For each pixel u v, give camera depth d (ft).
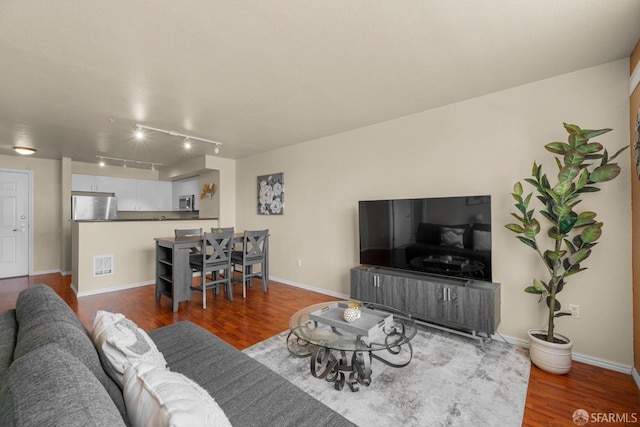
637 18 5.45
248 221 17.93
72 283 14.83
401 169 10.97
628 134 6.90
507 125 8.60
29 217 17.69
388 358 7.64
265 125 11.82
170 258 12.80
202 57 6.72
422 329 9.48
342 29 5.76
